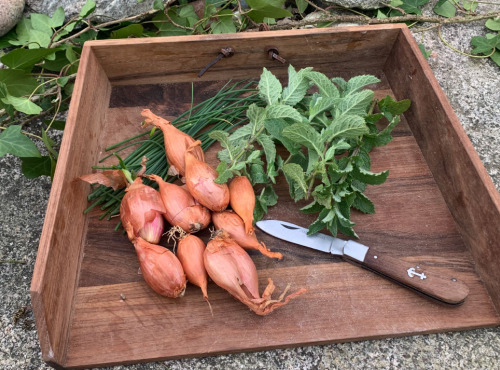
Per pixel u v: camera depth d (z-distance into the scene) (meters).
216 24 0.55
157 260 0.33
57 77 0.51
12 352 0.35
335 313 0.34
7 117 0.50
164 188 0.36
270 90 0.41
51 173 0.42
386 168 0.42
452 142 0.38
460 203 0.38
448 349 0.34
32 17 0.51
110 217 0.38
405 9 0.57
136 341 0.33
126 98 0.46
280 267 0.36
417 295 0.35
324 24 0.57
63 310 0.32
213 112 0.44
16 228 0.41
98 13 0.53
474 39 0.53
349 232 0.36
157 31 0.57
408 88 0.44
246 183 0.36
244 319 0.33
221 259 0.32
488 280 0.35
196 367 0.33
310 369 0.33
